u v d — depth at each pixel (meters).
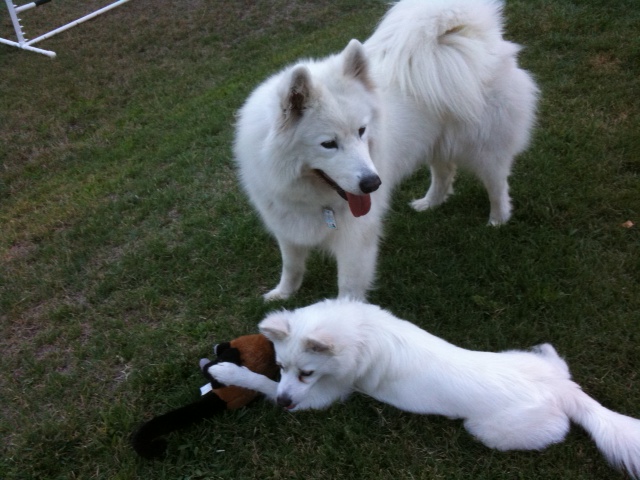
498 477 1.02
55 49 3.64
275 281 1.50
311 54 2.78
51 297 1.54
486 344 1.25
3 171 2.46
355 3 3.75
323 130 1.07
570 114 1.95
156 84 3.09
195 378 1.23
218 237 1.62
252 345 1.18
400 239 1.56
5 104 3.02
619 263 1.40
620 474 1.01
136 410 1.17
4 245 1.79
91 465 1.09
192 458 1.08
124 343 1.34
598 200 1.58
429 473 1.03
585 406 1.04
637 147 1.74
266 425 1.12
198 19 3.88
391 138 1.30
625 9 2.53
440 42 1.34
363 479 1.03
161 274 1.54
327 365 1.09
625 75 2.10
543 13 2.64
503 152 1.49
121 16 4.06
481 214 1.65
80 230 1.77
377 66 1.36
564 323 1.27
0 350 1.39
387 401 1.13
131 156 2.31
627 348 1.20
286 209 1.22
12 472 1.09
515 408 1.02
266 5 3.95
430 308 1.35
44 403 1.23
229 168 1.98
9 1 3.48
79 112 2.88
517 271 1.40
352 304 1.20
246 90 2.60
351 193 1.09
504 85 1.42
